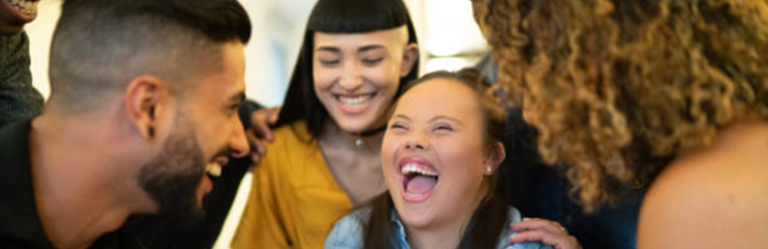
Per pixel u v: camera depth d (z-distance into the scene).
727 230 0.65
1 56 1.26
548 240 1.12
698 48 0.69
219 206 1.41
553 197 1.32
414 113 1.16
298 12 3.42
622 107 0.70
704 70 0.68
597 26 0.70
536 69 0.74
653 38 0.68
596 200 0.86
